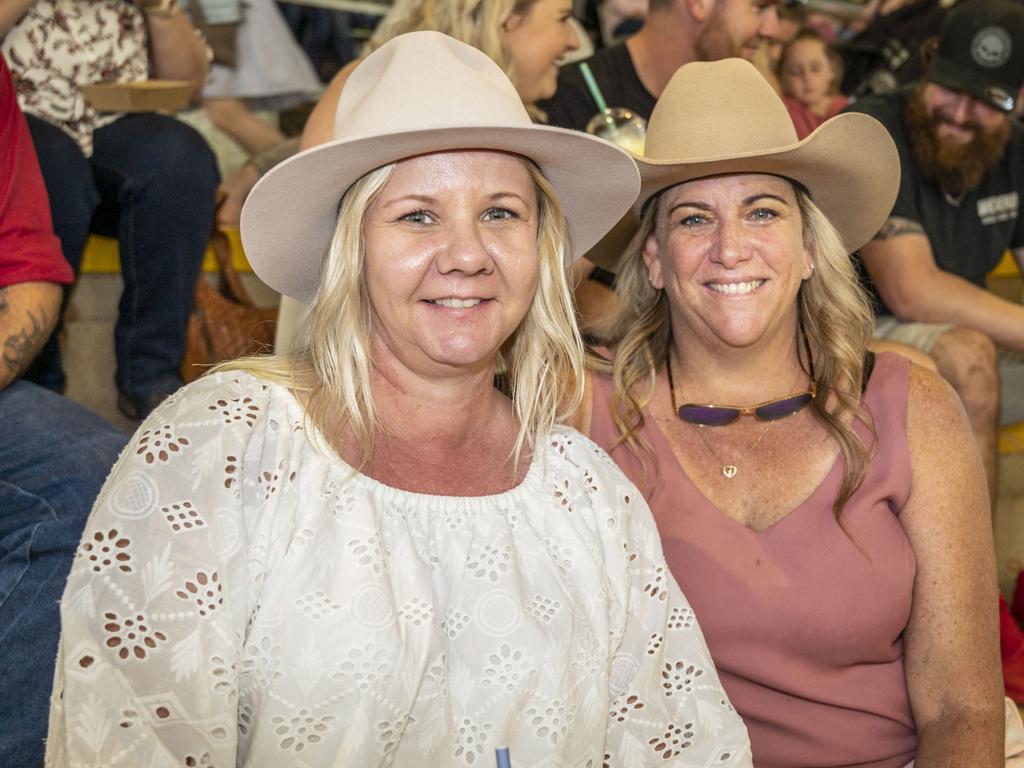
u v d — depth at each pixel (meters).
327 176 1.66
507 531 1.74
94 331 3.21
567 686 1.70
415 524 1.68
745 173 2.07
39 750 2.13
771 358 2.14
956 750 2.01
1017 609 3.51
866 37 4.23
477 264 1.62
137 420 3.20
